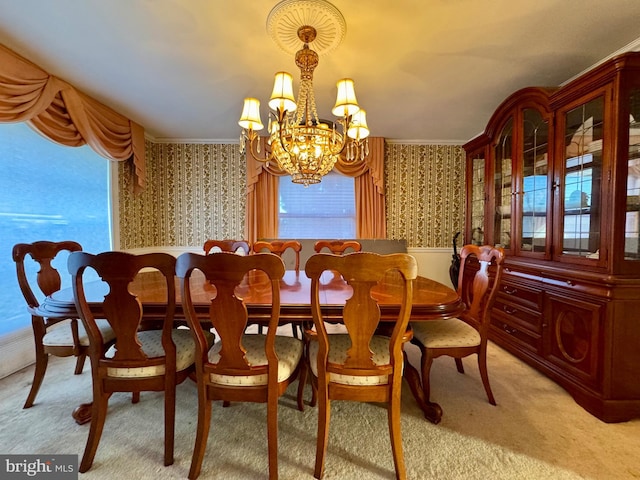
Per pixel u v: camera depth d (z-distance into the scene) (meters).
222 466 1.26
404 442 1.40
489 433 1.46
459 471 1.23
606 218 1.59
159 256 1.19
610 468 1.25
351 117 1.80
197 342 1.19
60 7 1.54
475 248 1.92
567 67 2.12
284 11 1.54
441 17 1.61
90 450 1.23
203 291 1.61
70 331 1.64
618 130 1.54
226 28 1.69
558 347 1.88
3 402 1.70
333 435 1.45
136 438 1.43
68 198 2.60
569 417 1.59
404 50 1.90
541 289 2.01
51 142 2.44
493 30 1.72
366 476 1.21
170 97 2.58
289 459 1.30
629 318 1.54
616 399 1.55
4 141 2.09
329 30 1.68
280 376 1.24
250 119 1.83
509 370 2.09
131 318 1.23
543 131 2.13
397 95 2.55
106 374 1.27
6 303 2.08
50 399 1.73
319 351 1.19
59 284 1.84
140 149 3.25
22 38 1.79
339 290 1.64
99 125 2.67
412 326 1.79
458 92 2.50
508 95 2.55
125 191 3.24
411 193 3.86
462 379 1.99
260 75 2.21
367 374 1.18
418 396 1.64
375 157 3.65
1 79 1.87
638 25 1.68
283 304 1.36
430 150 3.85
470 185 3.13
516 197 2.34
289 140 1.81
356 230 3.77
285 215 3.85
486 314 1.69
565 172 1.91
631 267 1.55
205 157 3.80
